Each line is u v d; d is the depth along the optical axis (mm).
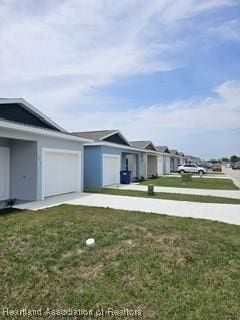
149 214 9305
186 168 41469
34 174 12359
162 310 3758
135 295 4129
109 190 17047
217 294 4164
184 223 8070
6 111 12305
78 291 4234
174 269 4969
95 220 8141
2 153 12344
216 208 10961
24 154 12531
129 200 12734
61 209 10070
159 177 32219
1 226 7441
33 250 5703
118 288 4324
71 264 5117
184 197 14133
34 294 4141
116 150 22125
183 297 4074
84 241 6230
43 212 9453
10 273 4746
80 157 16062
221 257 5516
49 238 6406
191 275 4754
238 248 6016
